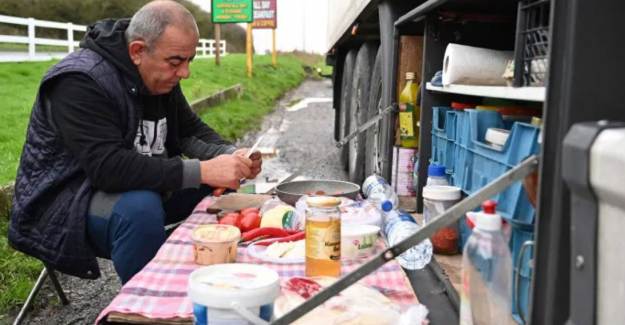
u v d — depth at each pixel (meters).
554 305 1.18
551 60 1.14
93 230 2.22
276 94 19.14
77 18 34.72
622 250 0.96
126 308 1.48
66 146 2.23
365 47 4.57
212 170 2.28
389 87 3.28
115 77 2.28
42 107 2.29
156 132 2.55
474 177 1.96
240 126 10.43
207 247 1.79
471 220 1.49
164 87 2.39
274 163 7.01
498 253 1.36
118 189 2.21
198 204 2.67
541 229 1.19
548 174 1.18
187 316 1.43
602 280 1.01
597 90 1.12
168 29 2.25
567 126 1.14
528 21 1.52
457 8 2.52
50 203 2.24
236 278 1.39
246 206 2.53
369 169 3.93
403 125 3.07
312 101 18.25
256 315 1.32
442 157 2.44
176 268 1.78
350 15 4.82
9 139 6.35
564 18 1.13
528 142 1.51
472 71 2.09
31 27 15.57
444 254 2.13
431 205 2.11
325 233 1.72
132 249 2.16
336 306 1.46
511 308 1.40
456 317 1.59
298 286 1.57
